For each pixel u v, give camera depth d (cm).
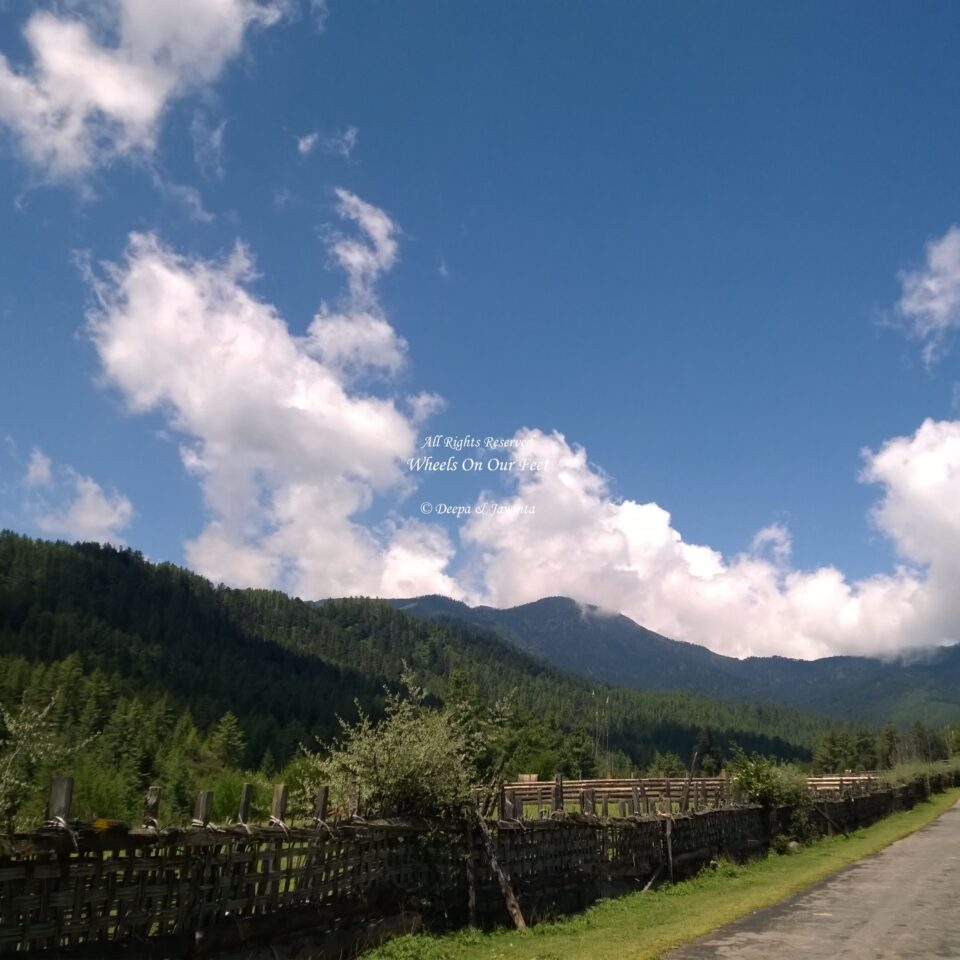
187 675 14462
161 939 729
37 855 644
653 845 1652
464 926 1120
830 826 2739
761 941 998
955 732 12725
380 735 1152
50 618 15475
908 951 930
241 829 810
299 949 870
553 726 8319
